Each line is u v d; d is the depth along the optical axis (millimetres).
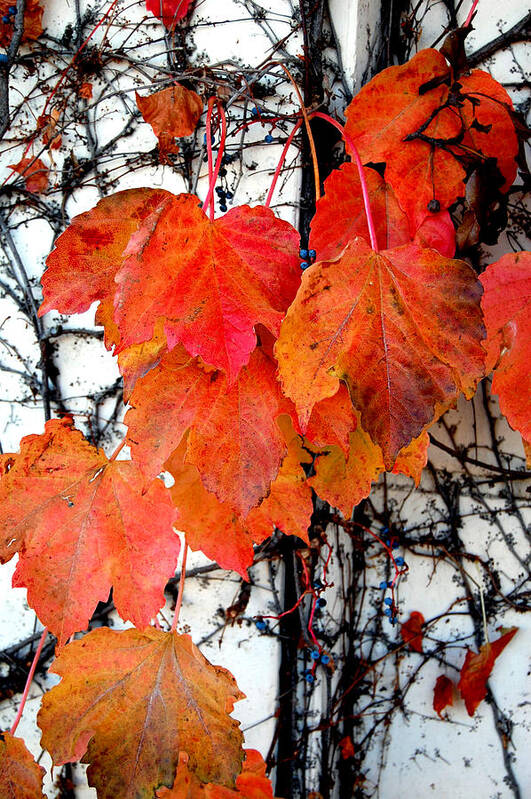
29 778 657
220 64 746
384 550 818
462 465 815
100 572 622
